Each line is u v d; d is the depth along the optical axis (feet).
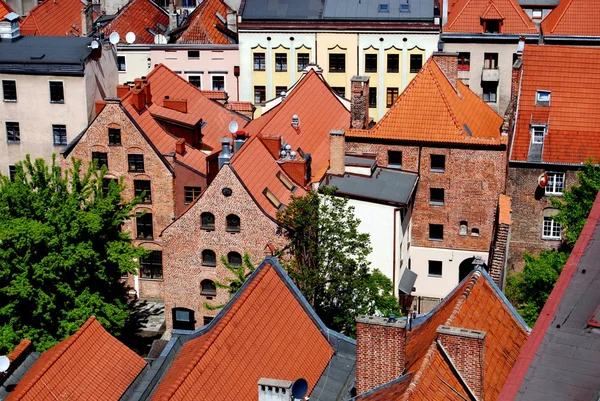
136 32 418.92
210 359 194.49
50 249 273.95
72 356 211.20
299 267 273.54
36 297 271.49
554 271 262.88
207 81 399.85
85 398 206.39
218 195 289.53
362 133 312.91
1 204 277.44
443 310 204.03
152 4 440.86
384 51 383.04
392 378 188.85
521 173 310.24
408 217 312.09
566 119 312.71
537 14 423.23
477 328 193.36
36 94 348.18
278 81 391.04
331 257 277.23
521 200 312.50
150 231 322.55
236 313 204.74
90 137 317.22
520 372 156.97
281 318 213.66
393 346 187.62
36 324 275.18
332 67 387.75
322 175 305.32
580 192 279.49
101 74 357.41
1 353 264.52
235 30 417.08
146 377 208.54
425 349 188.55
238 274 278.87
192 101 347.56
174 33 417.90
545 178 306.96
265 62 389.60
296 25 383.24
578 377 154.30
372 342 188.85
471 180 309.63
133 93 323.98
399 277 305.94
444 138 306.96
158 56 398.01
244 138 307.78
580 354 157.17
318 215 278.67
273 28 384.68
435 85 314.35
